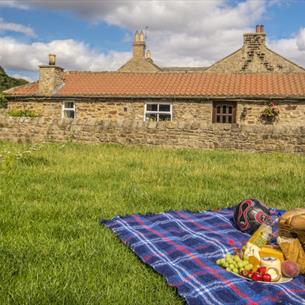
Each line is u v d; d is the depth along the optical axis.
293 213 4.10
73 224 5.25
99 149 13.91
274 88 20.45
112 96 20.81
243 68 28.91
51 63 22.30
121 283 3.62
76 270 3.80
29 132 16.50
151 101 20.64
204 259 4.02
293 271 3.72
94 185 7.77
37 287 3.42
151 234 4.80
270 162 11.62
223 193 7.38
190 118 20.31
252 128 14.71
